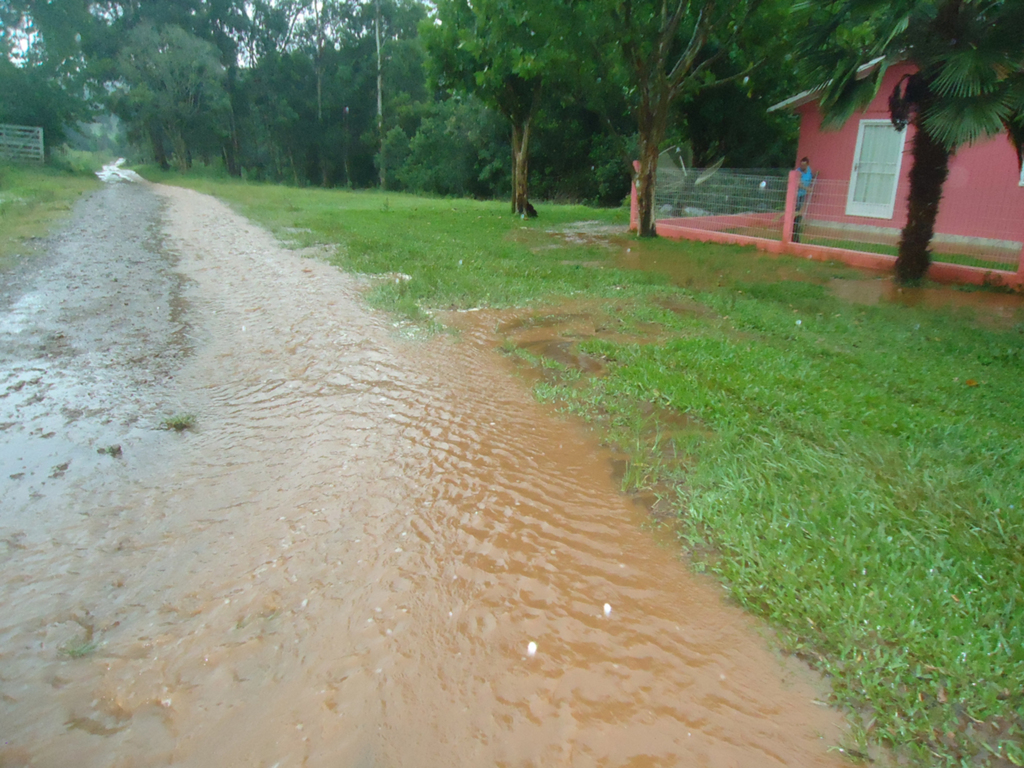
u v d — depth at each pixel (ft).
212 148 167.84
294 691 8.27
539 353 21.02
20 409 16.20
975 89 26.27
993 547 10.55
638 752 7.50
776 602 9.70
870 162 46.83
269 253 37.35
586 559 10.85
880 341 23.49
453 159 126.72
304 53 160.56
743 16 46.29
